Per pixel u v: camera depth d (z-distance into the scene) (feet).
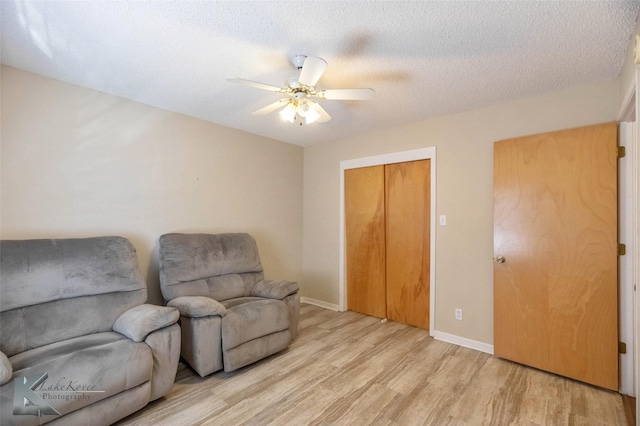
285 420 5.97
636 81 4.78
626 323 6.84
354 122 10.73
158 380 6.32
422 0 4.67
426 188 10.78
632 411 6.04
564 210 7.48
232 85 7.84
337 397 6.73
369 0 4.69
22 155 6.98
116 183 8.50
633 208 6.77
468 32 5.49
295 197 14.15
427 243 10.77
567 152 7.47
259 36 5.67
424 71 6.95
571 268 7.37
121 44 5.96
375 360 8.48
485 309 9.09
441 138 10.05
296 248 14.16
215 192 10.94
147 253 9.12
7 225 6.80
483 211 9.16
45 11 4.95
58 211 7.50
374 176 12.14
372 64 6.65
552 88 7.81
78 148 7.82
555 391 6.96
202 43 5.92
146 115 9.14
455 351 9.07
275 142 13.19
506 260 8.37
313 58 5.12
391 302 11.73
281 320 8.70
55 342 6.12
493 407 6.39
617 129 6.97
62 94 7.56
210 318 7.38
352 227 12.87
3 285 5.75
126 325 6.41
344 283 13.05
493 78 7.27
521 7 4.83
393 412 6.22
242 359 7.70
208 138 10.73
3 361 4.66
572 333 7.34
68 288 6.48
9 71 6.82
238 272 10.11
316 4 4.79
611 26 5.25
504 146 8.45
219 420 5.95
